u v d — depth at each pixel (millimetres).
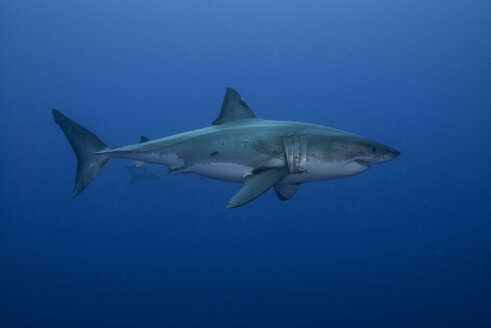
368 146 4344
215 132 4918
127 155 5387
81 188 5535
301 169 4414
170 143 5133
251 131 4672
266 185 3852
